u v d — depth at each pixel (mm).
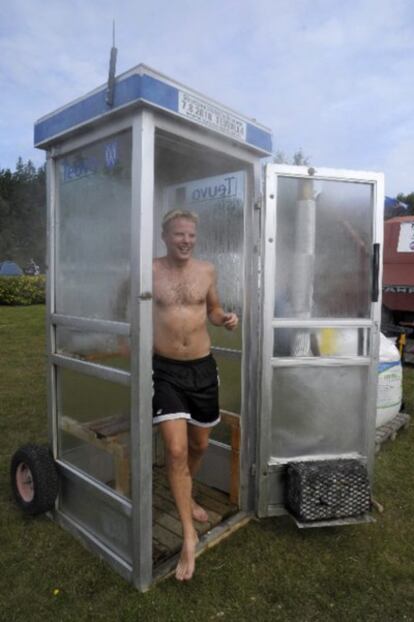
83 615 2033
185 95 2098
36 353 7625
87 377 2422
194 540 2223
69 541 2551
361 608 2111
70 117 2283
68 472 2572
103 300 2281
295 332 2695
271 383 2654
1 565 2355
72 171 2455
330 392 2758
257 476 2719
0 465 3486
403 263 7293
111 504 2285
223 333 2982
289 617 2051
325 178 2639
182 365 2379
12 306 15633
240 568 2352
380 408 3953
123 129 2062
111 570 2314
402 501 3055
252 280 2682
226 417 2852
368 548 2543
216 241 2992
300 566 2383
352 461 2734
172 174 3039
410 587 2254
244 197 2756
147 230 2000
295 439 2748
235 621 2020
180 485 2221
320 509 2551
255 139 2562
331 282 2725
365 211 2736
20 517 2775
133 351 2061
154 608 2070
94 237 2318
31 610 2062
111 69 1996
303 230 2652
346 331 2758
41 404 4945
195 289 2420
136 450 2098
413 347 6629
